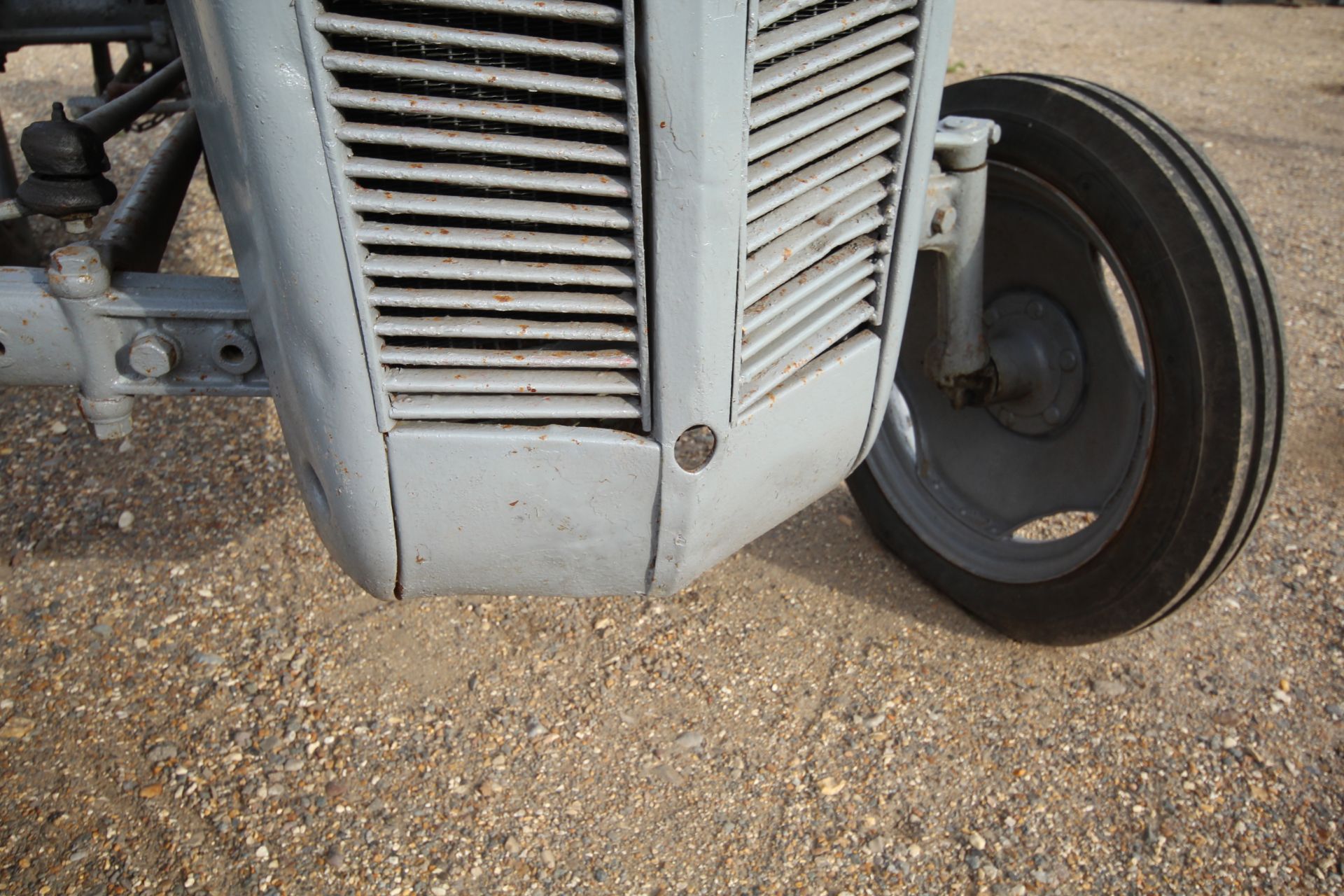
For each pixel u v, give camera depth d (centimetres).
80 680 249
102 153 196
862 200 177
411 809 221
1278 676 264
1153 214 229
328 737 237
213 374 185
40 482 315
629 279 154
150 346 178
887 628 279
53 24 336
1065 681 263
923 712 252
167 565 285
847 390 191
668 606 281
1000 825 224
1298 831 224
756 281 162
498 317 159
